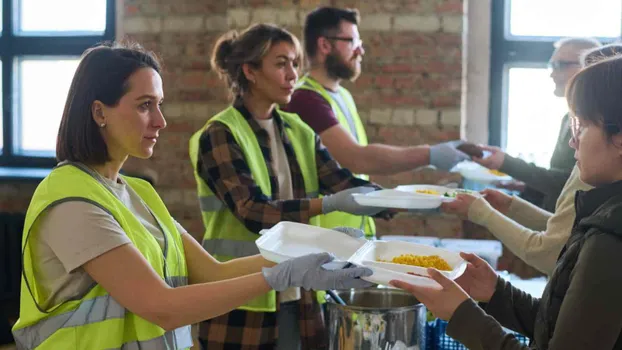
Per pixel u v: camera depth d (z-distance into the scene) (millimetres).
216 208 2529
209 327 2473
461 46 4254
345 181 2756
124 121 1650
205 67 4602
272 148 2627
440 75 4285
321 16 3230
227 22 4418
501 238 2340
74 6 4988
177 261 1824
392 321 1988
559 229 2143
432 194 2686
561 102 4492
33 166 5098
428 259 1809
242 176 2416
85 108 1650
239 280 1631
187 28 4605
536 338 1510
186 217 4676
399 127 4348
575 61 3203
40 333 1632
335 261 1667
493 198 2699
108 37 4898
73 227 1562
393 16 4281
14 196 4809
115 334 1617
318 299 2637
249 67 2545
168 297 1575
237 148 2457
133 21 4676
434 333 2355
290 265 1639
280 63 2529
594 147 1403
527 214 2650
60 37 4988
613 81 1369
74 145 1657
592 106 1386
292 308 2596
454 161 3180
